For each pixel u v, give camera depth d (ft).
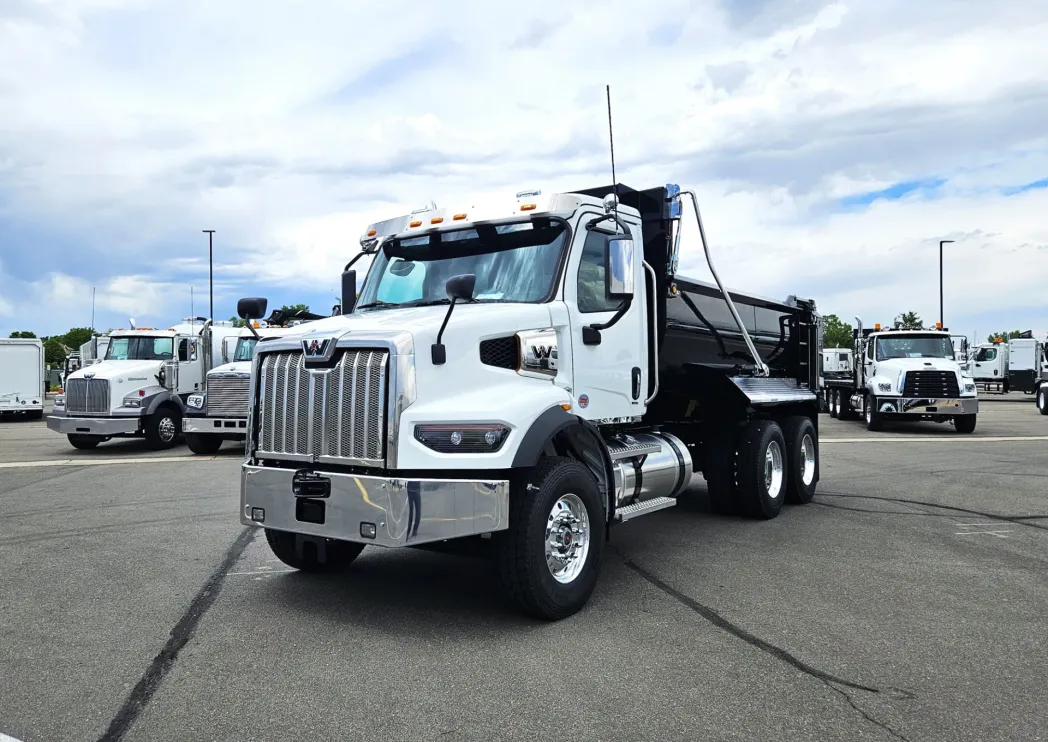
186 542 23.81
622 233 20.84
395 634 15.48
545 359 17.69
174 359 56.03
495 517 15.11
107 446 57.82
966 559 21.48
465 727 11.37
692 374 26.00
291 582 19.35
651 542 23.91
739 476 27.09
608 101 20.75
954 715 11.74
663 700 12.27
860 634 15.35
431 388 15.53
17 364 88.79
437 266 20.13
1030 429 67.82
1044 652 14.37
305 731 11.27
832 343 198.90
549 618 16.22
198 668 13.69
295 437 16.46
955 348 67.67
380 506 14.96
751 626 15.87
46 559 21.71
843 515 28.35
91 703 12.23
